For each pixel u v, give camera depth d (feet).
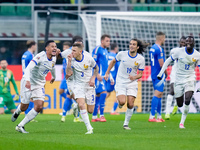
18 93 151.12
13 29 184.03
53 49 80.38
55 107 154.51
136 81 88.17
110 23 165.48
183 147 60.95
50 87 154.71
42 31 181.78
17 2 190.60
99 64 115.03
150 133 80.74
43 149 59.67
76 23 183.11
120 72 88.17
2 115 140.87
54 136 75.15
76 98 79.56
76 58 78.43
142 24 163.12
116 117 133.69
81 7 191.01
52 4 190.80
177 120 121.19
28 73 77.46
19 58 182.91
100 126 98.89
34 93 81.82
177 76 92.12
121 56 87.66
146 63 165.17
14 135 77.46
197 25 165.48
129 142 66.44
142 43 87.51
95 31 151.74
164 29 166.20
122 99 87.35
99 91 114.01
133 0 193.57
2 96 147.43
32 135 77.25
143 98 157.17
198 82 152.25
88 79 79.82
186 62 89.86
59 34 181.57
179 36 166.20
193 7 194.39
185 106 91.91
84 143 65.36
